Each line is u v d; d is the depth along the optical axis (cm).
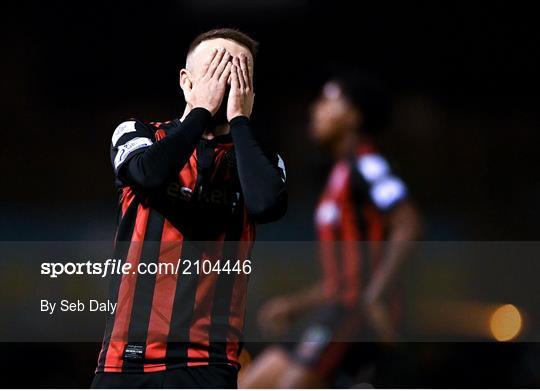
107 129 4525
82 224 3681
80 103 4559
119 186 1284
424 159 4541
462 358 2828
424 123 4631
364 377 1994
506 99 4750
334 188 2017
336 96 2062
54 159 4400
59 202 4228
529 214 4312
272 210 1203
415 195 4428
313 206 3822
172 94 4594
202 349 1207
